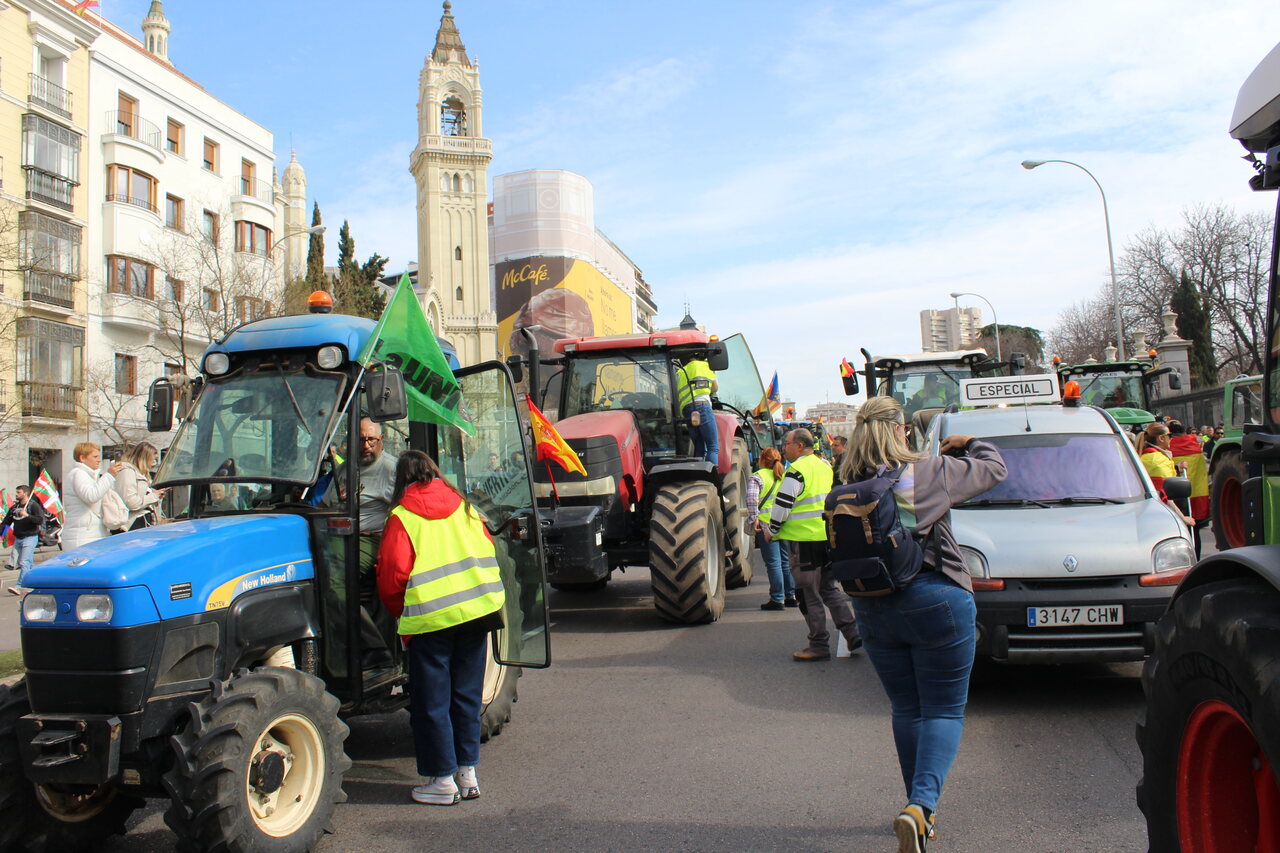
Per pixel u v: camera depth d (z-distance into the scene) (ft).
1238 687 8.22
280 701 12.94
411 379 17.66
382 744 19.22
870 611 12.78
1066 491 22.65
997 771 15.92
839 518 12.63
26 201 98.94
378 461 17.42
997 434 24.62
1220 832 9.12
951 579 12.48
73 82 105.40
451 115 242.58
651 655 26.45
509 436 18.03
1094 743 17.19
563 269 209.15
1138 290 157.48
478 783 16.42
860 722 19.17
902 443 13.01
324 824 13.43
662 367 34.50
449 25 246.88
